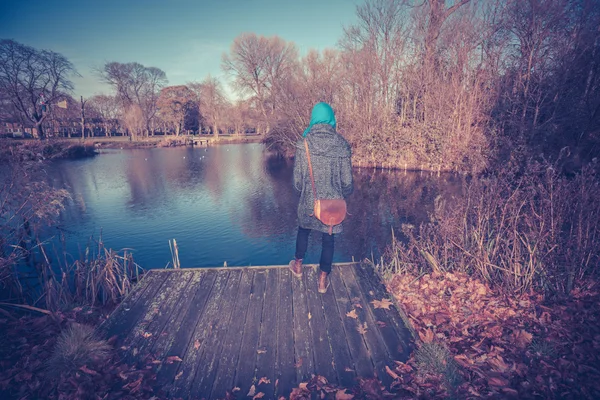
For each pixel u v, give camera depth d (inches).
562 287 145.6
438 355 96.2
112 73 2802.7
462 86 762.8
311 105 910.4
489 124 726.5
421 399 84.0
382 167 872.3
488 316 128.9
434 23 797.9
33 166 235.9
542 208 173.8
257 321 119.6
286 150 1224.2
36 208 232.7
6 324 128.6
